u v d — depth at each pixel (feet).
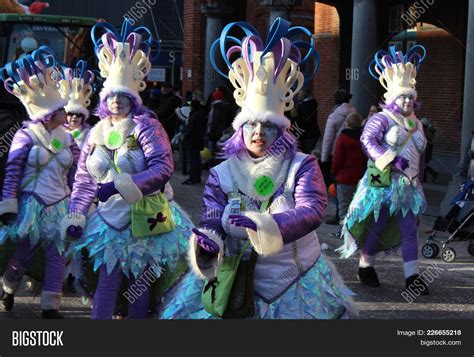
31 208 21.56
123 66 18.13
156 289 19.21
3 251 22.75
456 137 63.31
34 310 22.97
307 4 95.96
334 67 79.77
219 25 76.38
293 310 13.61
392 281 27.91
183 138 55.62
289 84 13.73
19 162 21.59
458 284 27.68
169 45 93.45
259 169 13.60
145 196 18.11
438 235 37.32
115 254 17.90
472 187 31.50
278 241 12.88
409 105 26.02
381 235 26.94
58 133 22.02
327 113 80.69
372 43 51.19
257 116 13.51
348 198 38.06
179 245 18.57
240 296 13.39
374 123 26.25
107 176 17.80
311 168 13.61
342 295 14.15
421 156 26.76
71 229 17.94
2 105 39.04
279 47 13.66
